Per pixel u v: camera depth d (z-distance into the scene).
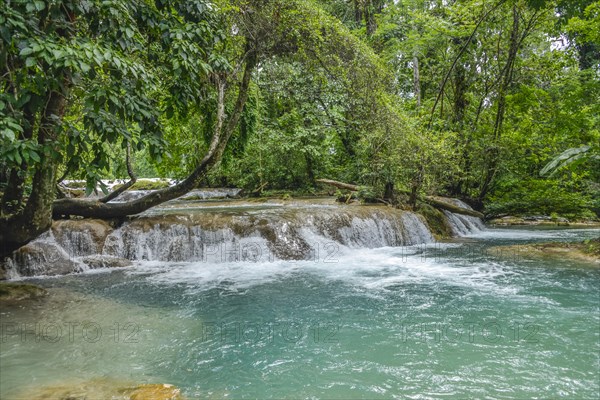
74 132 4.25
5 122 3.43
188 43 5.17
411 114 13.35
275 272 7.17
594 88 10.88
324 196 16.31
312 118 15.39
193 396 2.93
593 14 9.38
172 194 8.26
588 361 3.41
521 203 13.79
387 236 9.95
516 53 13.59
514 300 5.19
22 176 6.09
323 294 5.71
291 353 3.72
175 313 4.93
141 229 8.31
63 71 4.06
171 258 8.11
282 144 16.16
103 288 6.09
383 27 15.01
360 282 6.38
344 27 10.19
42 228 5.65
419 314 4.75
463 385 3.06
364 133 11.66
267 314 4.87
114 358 3.60
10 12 3.36
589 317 4.47
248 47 8.47
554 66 12.95
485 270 7.02
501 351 3.65
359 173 13.12
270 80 12.17
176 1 5.44
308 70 11.25
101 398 2.81
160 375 3.27
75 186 11.88
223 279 6.67
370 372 3.31
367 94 11.08
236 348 3.83
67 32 4.22
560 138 12.80
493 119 14.65
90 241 7.86
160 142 4.95
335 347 3.84
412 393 2.95
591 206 14.29
